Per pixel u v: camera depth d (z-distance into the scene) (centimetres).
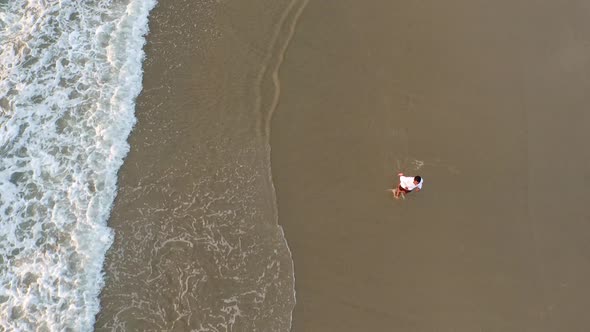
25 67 1023
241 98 1007
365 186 921
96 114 987
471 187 914
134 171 941
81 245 870
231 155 954
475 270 859
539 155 941
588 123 970
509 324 823
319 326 822
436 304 836
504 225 888
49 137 962
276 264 864
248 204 912
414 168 929
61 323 808
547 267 859
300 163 944
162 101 1008
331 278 855
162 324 817
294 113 988
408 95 998
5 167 933
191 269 860
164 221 898
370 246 877
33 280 841
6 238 873
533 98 994
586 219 891
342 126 973
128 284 848
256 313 827
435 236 882
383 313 830
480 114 978
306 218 900
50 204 904
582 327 820
